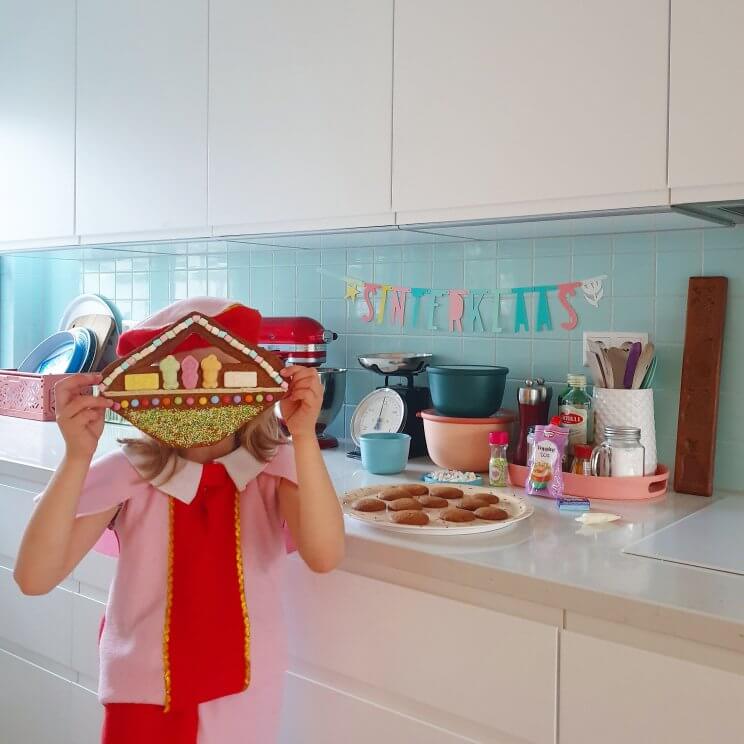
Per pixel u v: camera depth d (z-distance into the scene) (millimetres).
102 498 1291
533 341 2008
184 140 2096
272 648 1351
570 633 1201
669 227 1734
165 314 1356
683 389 1747
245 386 1279
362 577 1425
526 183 1560
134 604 1304
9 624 2037
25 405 2701
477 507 1569
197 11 2055
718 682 1076
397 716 1389
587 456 1736
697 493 1728
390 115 1733
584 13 1483
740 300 1726
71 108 2352
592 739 1187
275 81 1915
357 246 2283
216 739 1303
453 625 1316
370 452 1906
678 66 1393
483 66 1603
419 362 2062
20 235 2529
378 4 1741
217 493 1327
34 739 2010
